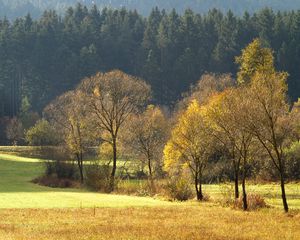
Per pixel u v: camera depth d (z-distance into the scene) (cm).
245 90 5359
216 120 5944
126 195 8112
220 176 9944
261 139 5409
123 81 10031
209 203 6512
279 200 6900
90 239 3381
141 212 5206
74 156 10825
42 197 7319
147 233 3644
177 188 7288
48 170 10894
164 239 3375
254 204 5725
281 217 4681
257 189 8756
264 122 5028
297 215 4847
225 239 3391
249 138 5672
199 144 7262
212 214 4997
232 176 10000
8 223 4278
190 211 5319
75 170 10844
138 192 8288
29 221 4428
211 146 7269
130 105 10100
